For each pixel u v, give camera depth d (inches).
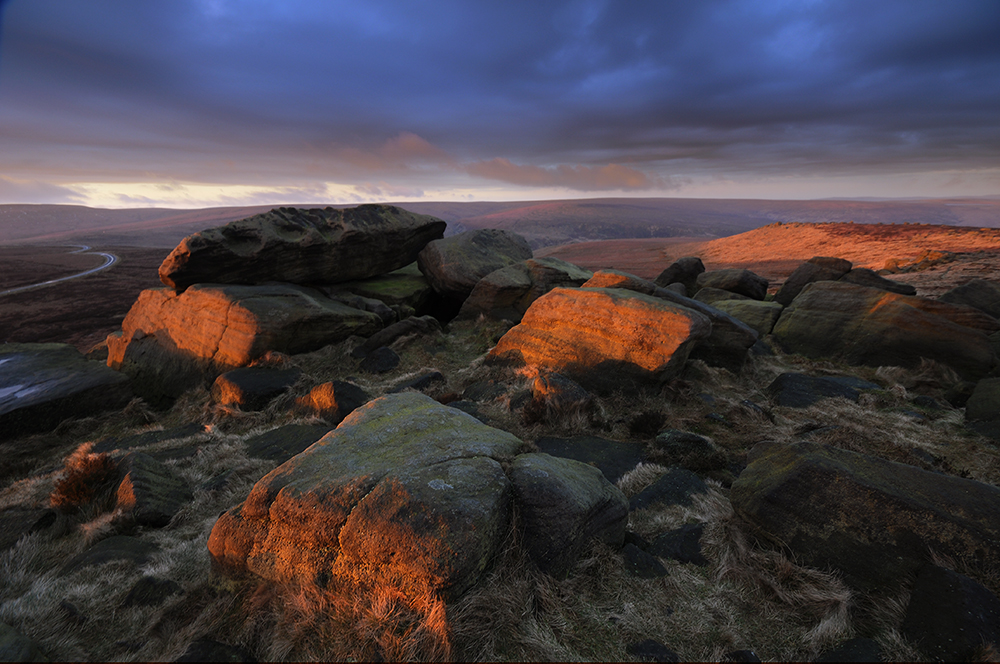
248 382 434.6
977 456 264.7
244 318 486.3
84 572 183.9
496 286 673.6
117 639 142.2
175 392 505.4
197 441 347.3
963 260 1254.9
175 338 536.1
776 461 193.5
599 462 270.7
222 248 553.6
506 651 124.6
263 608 140.9
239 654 126.3
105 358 714.8
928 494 156.9
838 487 164.9
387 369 494.9
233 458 307.6
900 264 1434.5
